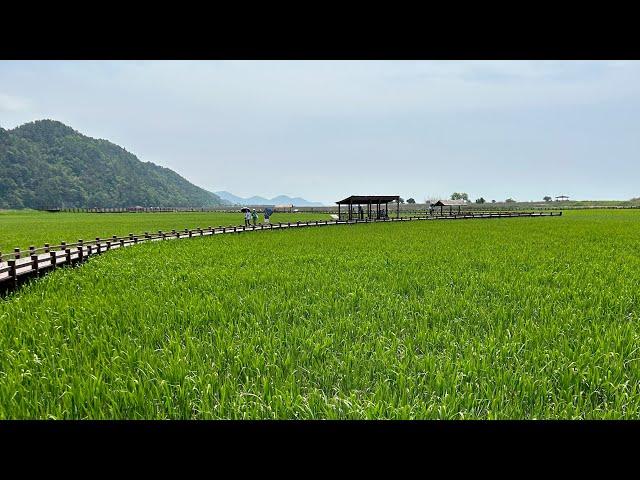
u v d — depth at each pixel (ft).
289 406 16.80
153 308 32.17
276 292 38.55
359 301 34.68
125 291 39.04
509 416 16.08
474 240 90.38
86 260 61.82
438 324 28.60
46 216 287.89
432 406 16.33
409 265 53.67
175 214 328.70
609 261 57.00
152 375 19.99
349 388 19.48
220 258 62.90
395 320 29.45
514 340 24.39
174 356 22.18
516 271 48.52
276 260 60.23
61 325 28.40
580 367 20.22
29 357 21.98
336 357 22.80
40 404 17.26
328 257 62.85
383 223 166.40
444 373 19.66
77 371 20.89
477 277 44.62
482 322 29.01
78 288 41.57
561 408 17.01
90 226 175.11
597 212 275.39
